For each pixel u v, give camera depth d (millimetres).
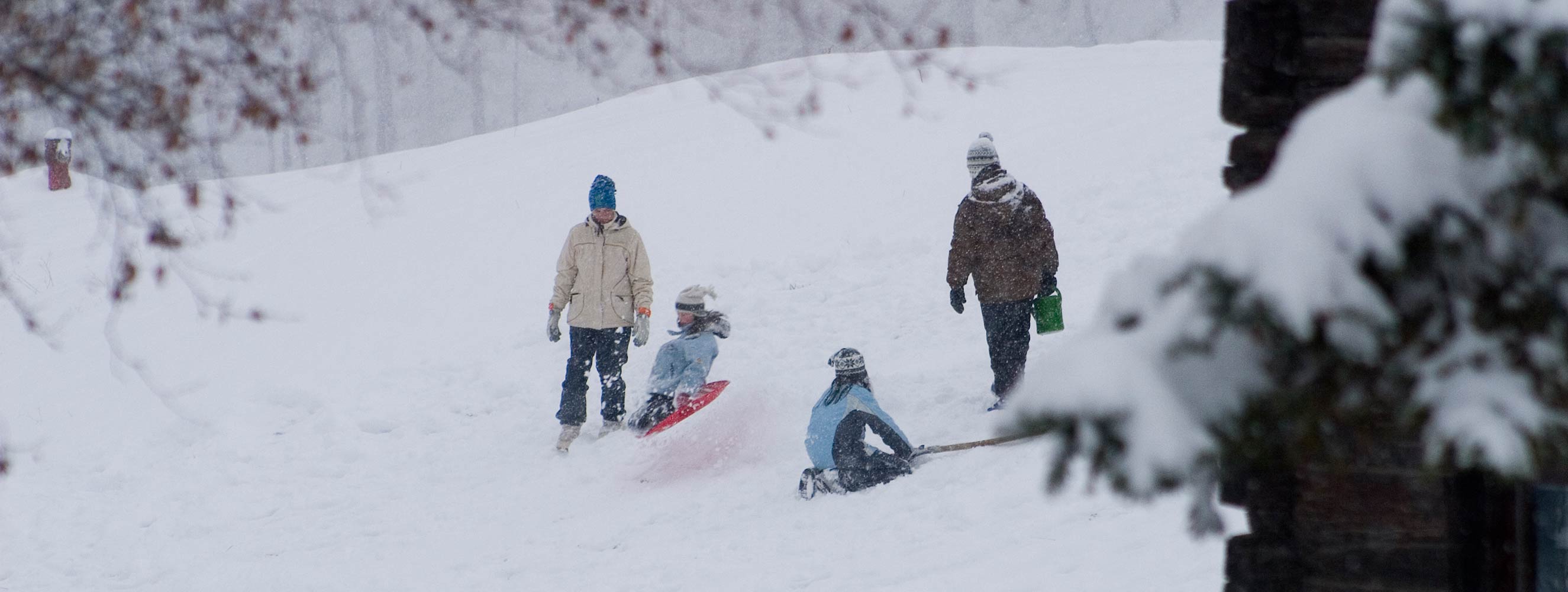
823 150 48844
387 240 44906
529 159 55531
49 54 12086
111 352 36656
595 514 23797
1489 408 4359
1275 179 4613
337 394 32531
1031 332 29938
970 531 18938
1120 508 18281
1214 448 4395
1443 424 4422
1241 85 7910
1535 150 4246
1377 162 4395
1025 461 21438
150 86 12492
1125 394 4398
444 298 38875
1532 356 4430
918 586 17062
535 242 43188
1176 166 40344
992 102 52688
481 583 20984
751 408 27312
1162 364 4520
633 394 30781
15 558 24984
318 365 34531
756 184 46125
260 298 39938
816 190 44625
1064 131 47094
